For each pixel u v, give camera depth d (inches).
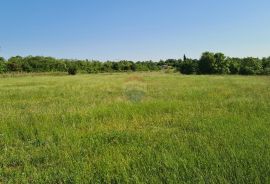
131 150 286.4
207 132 343.6
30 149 314.2
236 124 377.7
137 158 259.9
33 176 239.6
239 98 657.0
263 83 1229.1
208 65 3149.6
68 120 438.0
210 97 703.7
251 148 273.0
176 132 360.5
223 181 211.3
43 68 3464.6
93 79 1790.1
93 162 258.1
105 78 1923.0
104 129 378.9
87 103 638.5
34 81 1636.3
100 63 3838.6
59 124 413.4
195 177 220.5
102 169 239.5
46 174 240.8
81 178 227.6
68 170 245.3
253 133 325.1
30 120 438.9
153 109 509.4
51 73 3090.6
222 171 226.2
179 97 721.0
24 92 919.7
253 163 237.9
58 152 290.5
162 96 753.6
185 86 1099.9
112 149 293.0
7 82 1566.2
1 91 957.2
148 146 293.7
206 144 292.0
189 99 676.7
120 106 531.8
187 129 377.4
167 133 352.2
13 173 247.1
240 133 327.3
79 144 313.9
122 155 270.7
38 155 288.4
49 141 335.6
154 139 328.5
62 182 230.4
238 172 220.4
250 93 781.3
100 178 227.6
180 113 482.9
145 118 450.6
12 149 308.0
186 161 243.8
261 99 623.2
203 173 224.7
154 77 1996.8
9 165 274.8
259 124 368.8
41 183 228.5
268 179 208.7
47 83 1414.9
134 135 344.8
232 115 442.3
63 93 876.6
